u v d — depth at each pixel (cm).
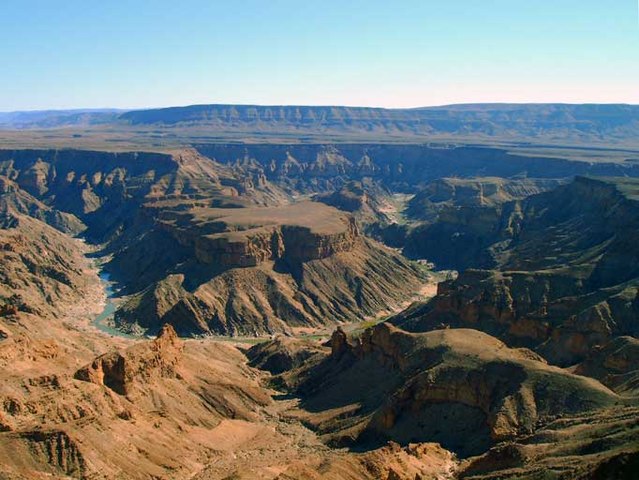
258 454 13025
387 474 10681
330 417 14650
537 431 11275
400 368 14938
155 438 12606
